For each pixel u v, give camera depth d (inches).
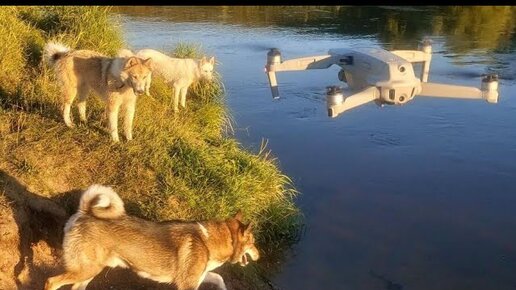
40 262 102.3
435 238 142.4
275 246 138.3
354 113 229.0
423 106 236.4
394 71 127.8
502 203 158.7
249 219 134.9
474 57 295.3
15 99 150.9
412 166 181.5
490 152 190.4
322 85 262.2
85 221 90.4
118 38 216.7
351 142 199.5
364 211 154.9
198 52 256.2
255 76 269.1
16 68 166.2
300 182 169.6
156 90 198.4
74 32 203.3
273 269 130.0
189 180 134.6
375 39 339.3
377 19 404.2
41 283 99.3
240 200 136.0
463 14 422.6
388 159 186.2
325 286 124.1
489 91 126.7
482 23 390.0
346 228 146.8
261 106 231.5
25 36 188.7
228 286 113.8
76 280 90.2
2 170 113.6
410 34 353.1
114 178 126.8
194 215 126.0
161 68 192.4
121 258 92.0
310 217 151.6
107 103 137.6
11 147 123.1
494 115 223.0
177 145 146.9
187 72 193.3
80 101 144.2
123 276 105.3
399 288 123.3
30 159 120.2
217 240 96.2
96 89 139.3
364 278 126.8
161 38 319.0
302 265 131.9
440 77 254.5
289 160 183.8
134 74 131.1
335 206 156.9
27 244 102.4
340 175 174.7
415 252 136.9
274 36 348.8
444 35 351.3
